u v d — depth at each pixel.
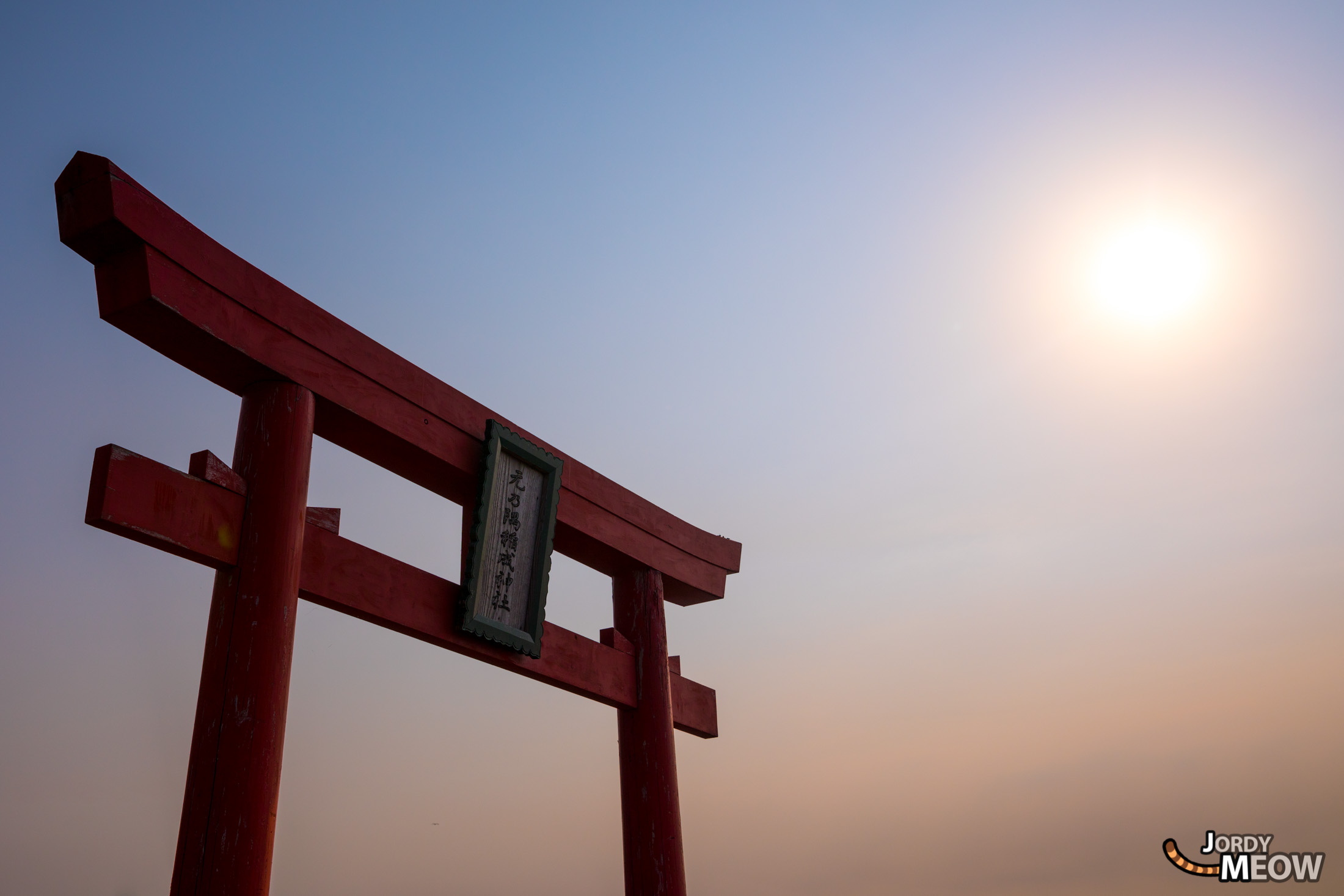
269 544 7.51
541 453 10.59
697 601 13.67
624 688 11.47
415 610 9.05
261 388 8.12
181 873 6.56
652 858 10.76
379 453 9.37
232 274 7.91
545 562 10.39
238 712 6.95
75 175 7.20
